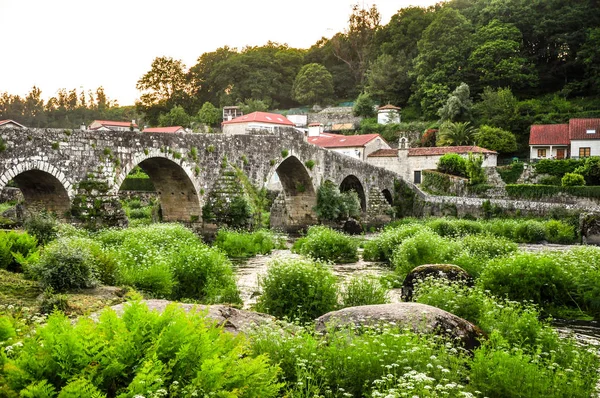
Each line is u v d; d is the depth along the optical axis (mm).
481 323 11305
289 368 7609
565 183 55656
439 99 86938
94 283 13852
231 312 9852
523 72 86250
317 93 110625
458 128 75125
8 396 5180
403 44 107250
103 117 151000
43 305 11289
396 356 7766
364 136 75312
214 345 6332
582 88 83000
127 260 17281
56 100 165875
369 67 110688
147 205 61156
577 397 7984
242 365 6074
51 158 27234
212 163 36750
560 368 8953
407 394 6527
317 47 127750
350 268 25156
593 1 89438
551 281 16266
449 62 89375
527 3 91188
